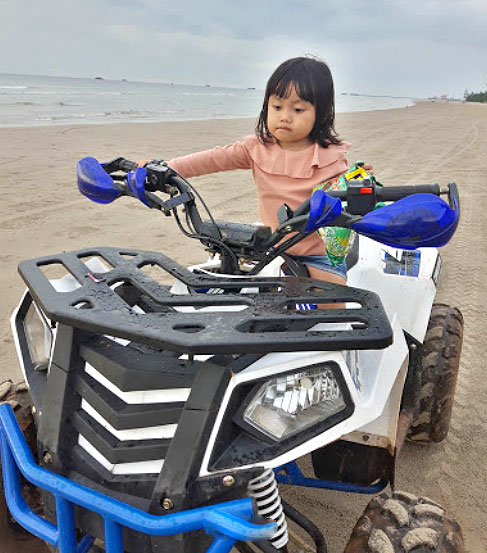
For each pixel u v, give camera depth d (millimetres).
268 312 1897
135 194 2373
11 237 6762
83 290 1989
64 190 9125
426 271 3260
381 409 2051
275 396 1805
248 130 19859
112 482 1737
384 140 18844
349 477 2500
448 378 3199
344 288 2164
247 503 1651
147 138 15531
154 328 1729
